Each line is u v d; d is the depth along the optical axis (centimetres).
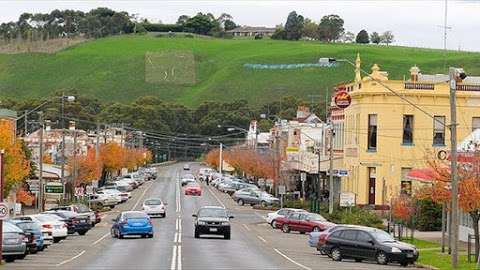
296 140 12531
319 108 19812
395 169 8906
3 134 7131
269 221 7838
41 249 4944
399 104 8912
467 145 6138
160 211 8862
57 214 6550
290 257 4819
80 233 6700
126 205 11025
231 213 9981
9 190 7369
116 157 14325
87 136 15050
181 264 4072
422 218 7106
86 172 11125
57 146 12988
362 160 9006
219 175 16612
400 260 4553
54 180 10231
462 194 4628
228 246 5500
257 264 4225
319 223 7150
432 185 5678
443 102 8888
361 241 4684
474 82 9506
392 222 7062
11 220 4962
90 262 4216
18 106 18788
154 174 18225
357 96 9112
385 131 8912
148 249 5134
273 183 12112
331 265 4356
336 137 10275
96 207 9944
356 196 8875
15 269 3800
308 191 11644
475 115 8825
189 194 13025
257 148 15025
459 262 4575
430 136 8894
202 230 6119
